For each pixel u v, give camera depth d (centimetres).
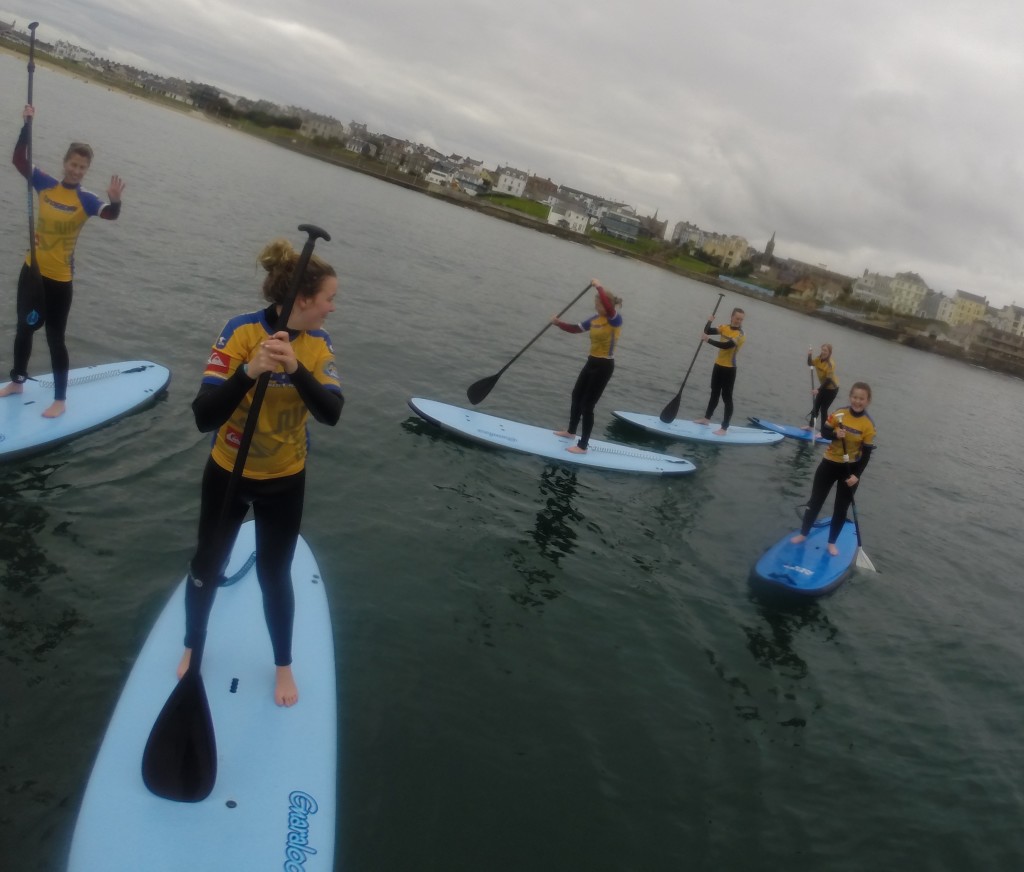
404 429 870
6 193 1619
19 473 576
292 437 313
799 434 1373
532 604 575
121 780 301
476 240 4975
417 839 349
